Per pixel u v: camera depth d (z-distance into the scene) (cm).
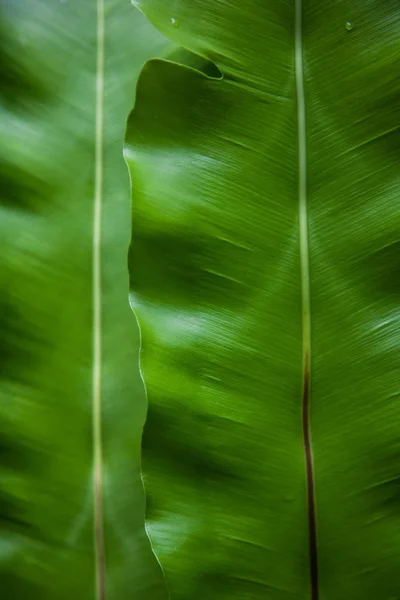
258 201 58
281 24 59
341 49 59
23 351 61
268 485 58
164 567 58
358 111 58
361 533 58
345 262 58
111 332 62
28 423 61
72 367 62
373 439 58
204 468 58
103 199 62
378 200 58
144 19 63
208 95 58
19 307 61
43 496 62
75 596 62
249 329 58
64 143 62
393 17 58
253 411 58
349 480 58
